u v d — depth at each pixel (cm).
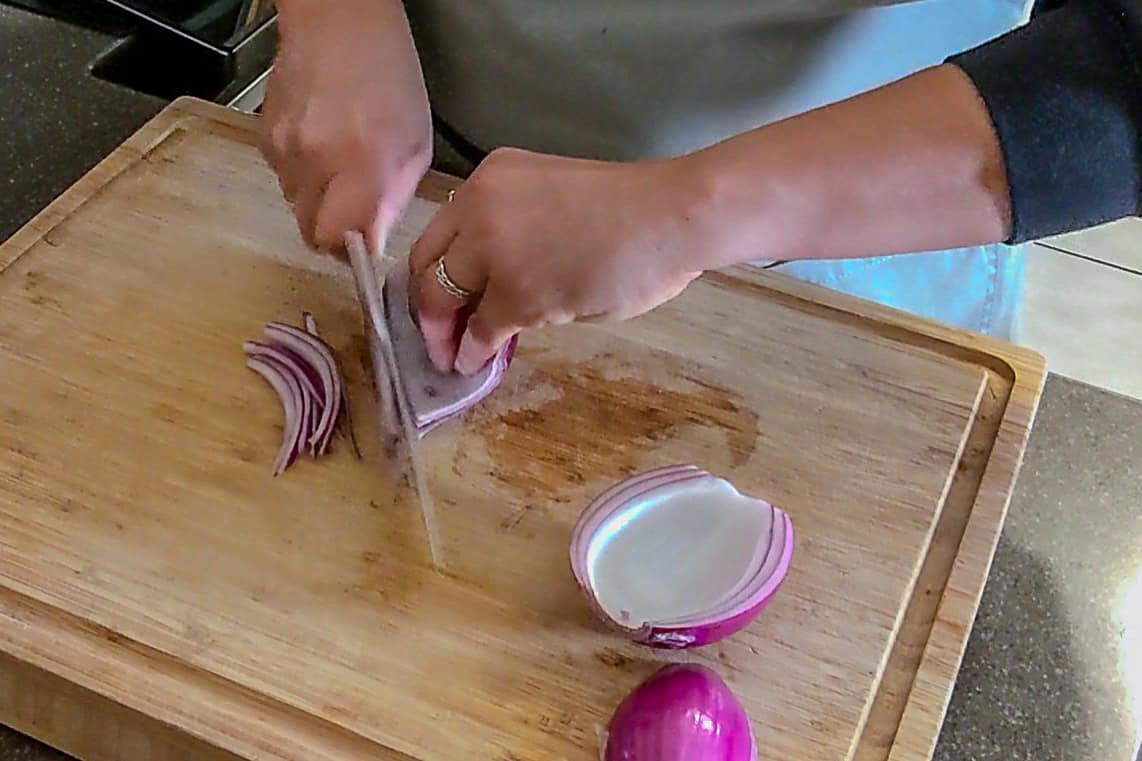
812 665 68
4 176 93
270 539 71
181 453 74
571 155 89
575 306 67
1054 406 85
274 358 79
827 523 73
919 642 69
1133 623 75
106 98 100
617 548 71
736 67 83
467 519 72
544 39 85
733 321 82
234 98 102
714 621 67
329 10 78
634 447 76
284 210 87
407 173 75
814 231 64
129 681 66
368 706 66
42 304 81
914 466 76
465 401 76
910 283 92
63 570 69
